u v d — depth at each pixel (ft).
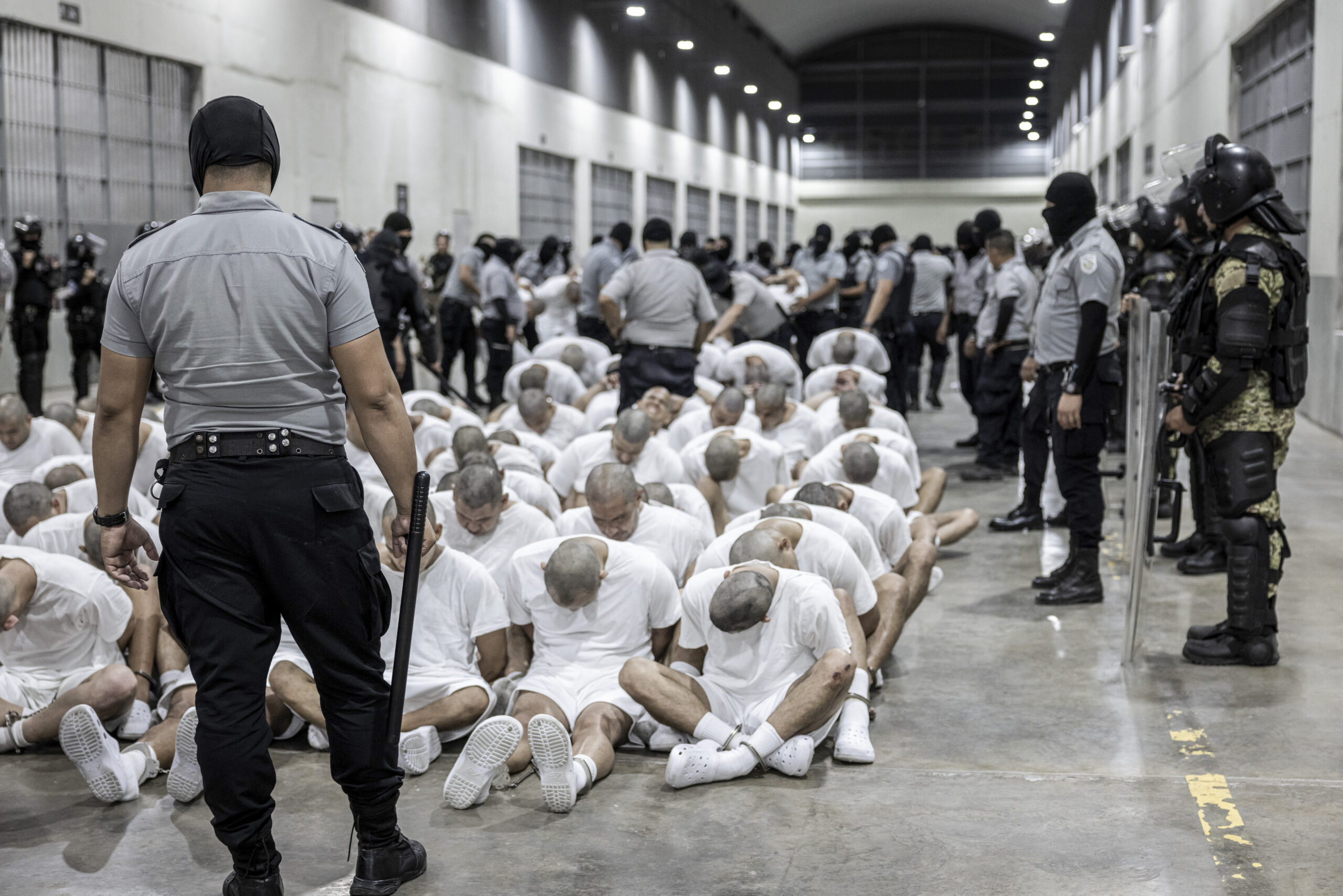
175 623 8.14
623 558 12.03
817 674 10.93
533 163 67.31
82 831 9.86
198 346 7.72
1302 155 35.22
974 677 13.60
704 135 100.68
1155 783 10.45
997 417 26.86
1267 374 13.21
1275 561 13.64
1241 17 41.22
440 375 31.94
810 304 37.60
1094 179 94.27
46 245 35.06
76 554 13.30
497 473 12.92
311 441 7.95
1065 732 11.77
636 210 84.74
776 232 126.41
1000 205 128.57
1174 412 13.33
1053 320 16.62
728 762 10.66
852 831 9.66
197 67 40.01
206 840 9.68
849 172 131.44
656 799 10.42
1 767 11.32
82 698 11.42
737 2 99.04
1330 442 30.25
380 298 24.63
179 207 40.42
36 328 30.07
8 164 33.65
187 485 7.84
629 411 16.69
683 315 22.20
